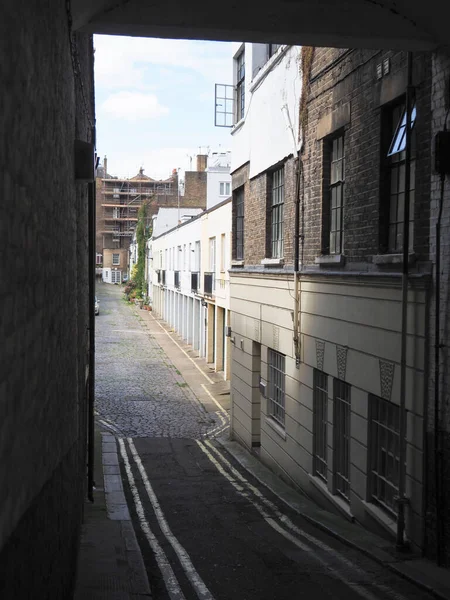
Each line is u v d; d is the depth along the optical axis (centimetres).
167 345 3438
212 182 4981
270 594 638
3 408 237
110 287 8431
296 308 1141
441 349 684
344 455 966
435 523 694
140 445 1595
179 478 1279
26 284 296
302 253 1138
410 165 756
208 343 2830
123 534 824
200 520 959
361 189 894
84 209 909
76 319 697
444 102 682
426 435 712
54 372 432
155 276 5381
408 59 745
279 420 1320
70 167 589
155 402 2128
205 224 2881
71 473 582
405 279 730
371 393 846
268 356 1377
